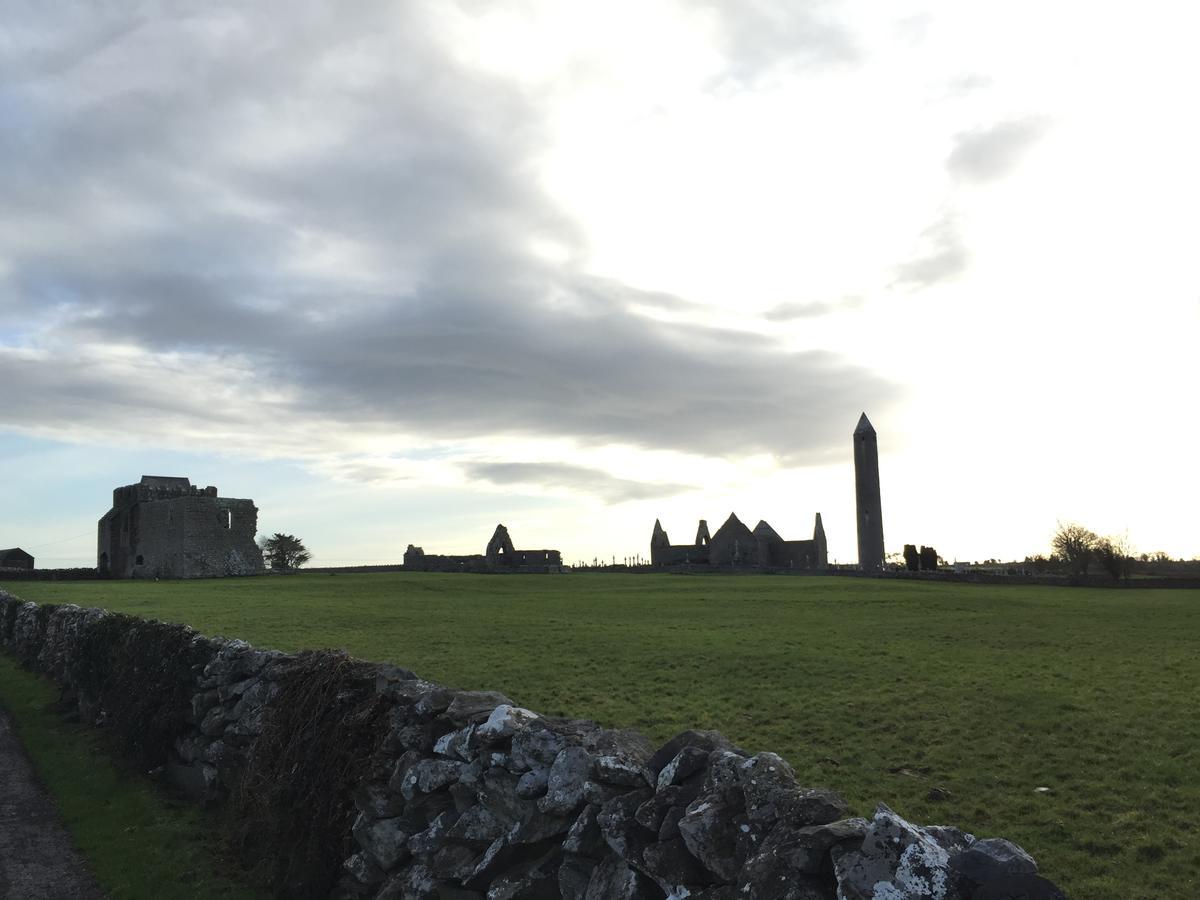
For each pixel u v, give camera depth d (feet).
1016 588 224.94
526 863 22.50
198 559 282.56
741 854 16.89
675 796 19.08
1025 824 36.14
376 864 27.58
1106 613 139.13
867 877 14.29
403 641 100.01
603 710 60.80
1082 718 54.24
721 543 444.96
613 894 19.36
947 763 45.34
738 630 113.60
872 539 442.91
